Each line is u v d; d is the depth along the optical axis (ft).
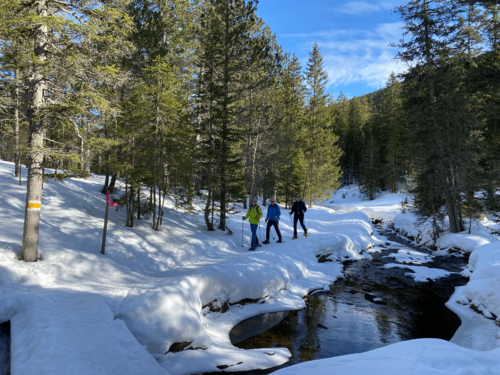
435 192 50.52
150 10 48.60
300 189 114.62
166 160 34.58
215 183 39.96
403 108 54.75
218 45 43.83
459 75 47.26
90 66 22.18
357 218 62.39
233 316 19.99
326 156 113.09
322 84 112.68
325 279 28.94
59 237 24.94
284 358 14.84
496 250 27.94
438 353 10.41
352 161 181.16
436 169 50.06
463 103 47.06
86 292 17.22
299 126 105.09
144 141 33.68
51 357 10.27
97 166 32.65
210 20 47.32
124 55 25.23
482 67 35.06
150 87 33.09
